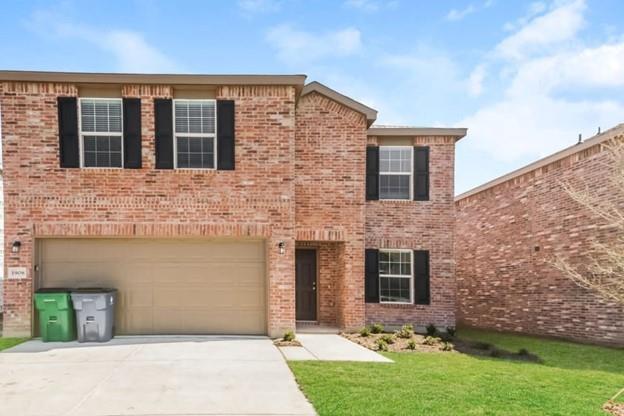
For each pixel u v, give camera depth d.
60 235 10.12
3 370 7.11
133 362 7.67
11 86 10.15
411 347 9.70
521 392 6.16
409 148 13.45
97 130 10.41
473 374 7.20
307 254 13.12
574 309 11.65
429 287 13.10
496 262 15.34
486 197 16.14
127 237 10.31
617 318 10.44
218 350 8.74
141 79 10.30
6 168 10.09
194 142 10.58
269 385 6.28
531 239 13.46
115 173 10.26
